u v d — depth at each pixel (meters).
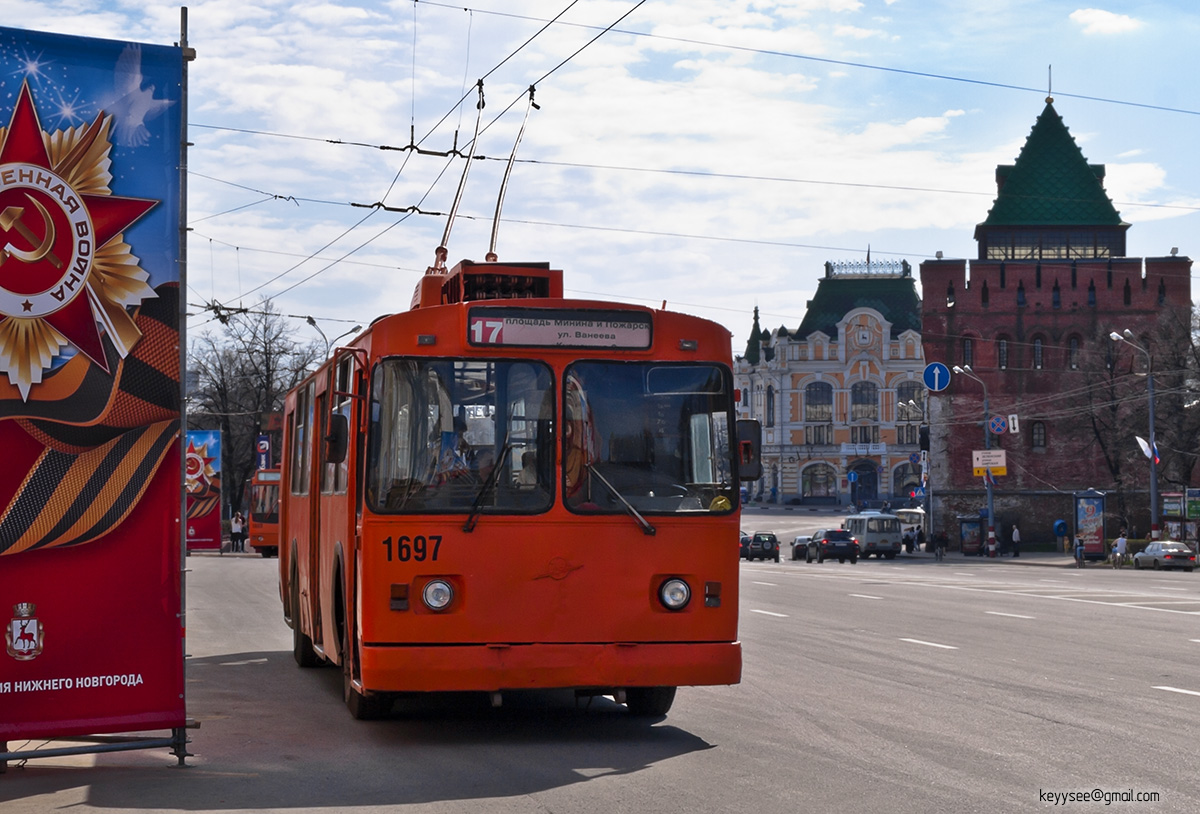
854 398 123.19
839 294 126.56
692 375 9.46
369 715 10.30
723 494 9.38
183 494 8.07
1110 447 64.19
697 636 9.17
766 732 9.50
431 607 8.83
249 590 28.28
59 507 7.79
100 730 7.81
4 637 7.64
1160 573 42.34
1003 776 7.72
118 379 7.96
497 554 8.94
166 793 7.41
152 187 8.08
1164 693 11.30
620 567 9.08
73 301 7.89
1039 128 77.12
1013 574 39.78
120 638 7.88
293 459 15.00
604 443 9.21
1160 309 69.06
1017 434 70.44
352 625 9.59
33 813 6.86
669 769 8.08
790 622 19.20
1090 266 70.31
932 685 11.99
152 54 8.09
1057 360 70.25
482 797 7.27
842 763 8.20
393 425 9.02
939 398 71.38
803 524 96.69
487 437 9.08
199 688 12.48
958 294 71.19
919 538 74.06
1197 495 51.94
